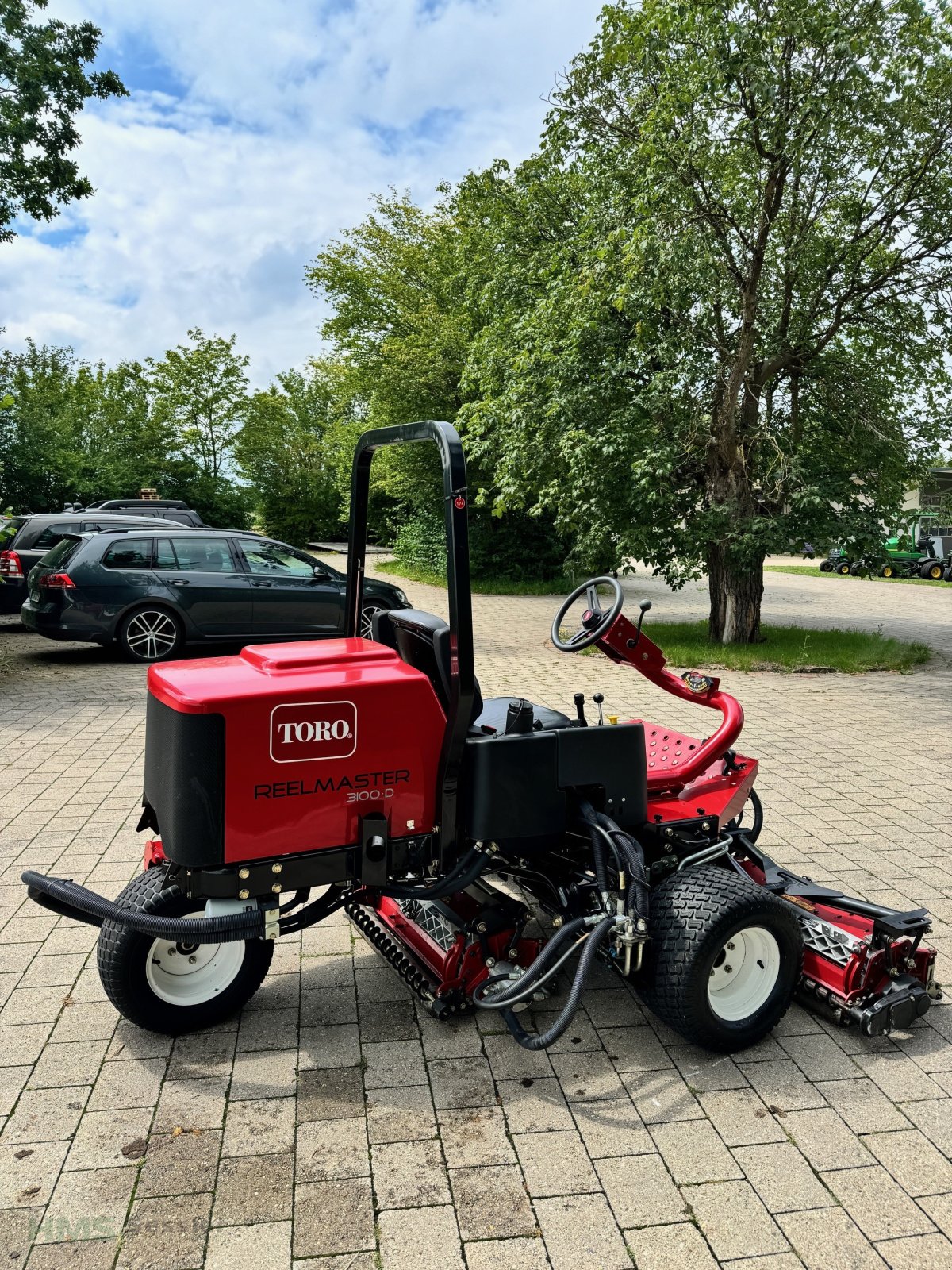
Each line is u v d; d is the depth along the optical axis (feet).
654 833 11.58
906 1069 10.46
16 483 97.09
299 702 9.20
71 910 10.28
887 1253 7.81
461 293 65.00
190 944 10.77
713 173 33.83
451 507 9.34
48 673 32.83
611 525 36.32
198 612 35.01
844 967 10.97
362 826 9.62
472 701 9.71
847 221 37.50
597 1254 7.75
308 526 140.46
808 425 40.40
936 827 18.06
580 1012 11.57
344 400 101.04
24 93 52.39
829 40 31.58
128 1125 9.28
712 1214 8.22
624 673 33.86
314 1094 9.82
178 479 120.06
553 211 41.09
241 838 9.15
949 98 33.88
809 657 36.68
